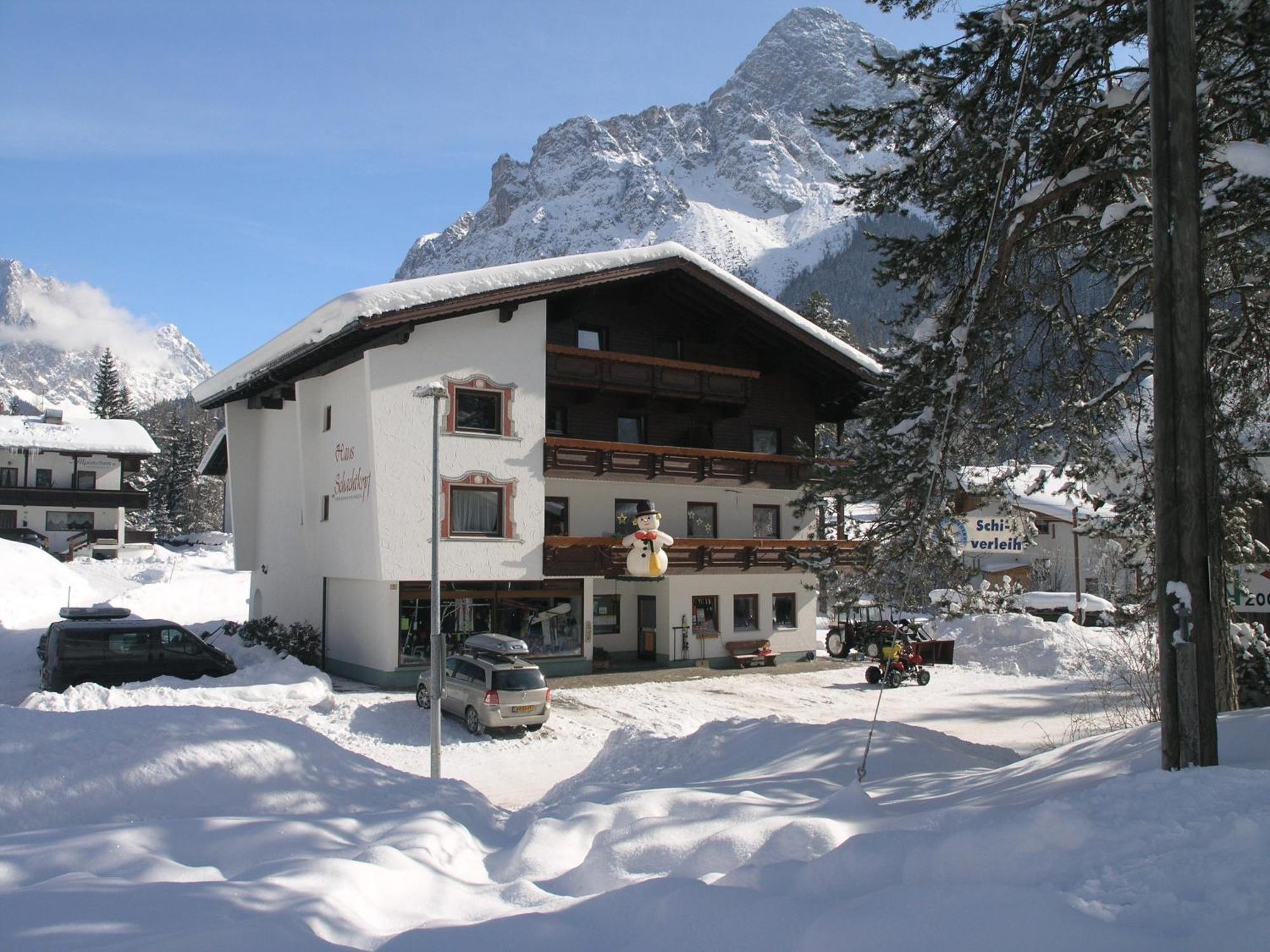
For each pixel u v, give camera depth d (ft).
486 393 85.51
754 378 101.71
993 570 151.84
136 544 204.54
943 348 39.88
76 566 153.89
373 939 14.94
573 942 14.73
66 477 199.31
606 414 98.48
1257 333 39.81
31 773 23.15
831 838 19.27
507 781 52.60
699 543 94.68
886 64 40.52
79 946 13.10
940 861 15.97
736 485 99.50
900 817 21.56
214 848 19.48
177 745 25.55
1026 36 37.09
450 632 84.84
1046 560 151.64
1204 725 20.86
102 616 81.71
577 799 29.19
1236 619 42.06
